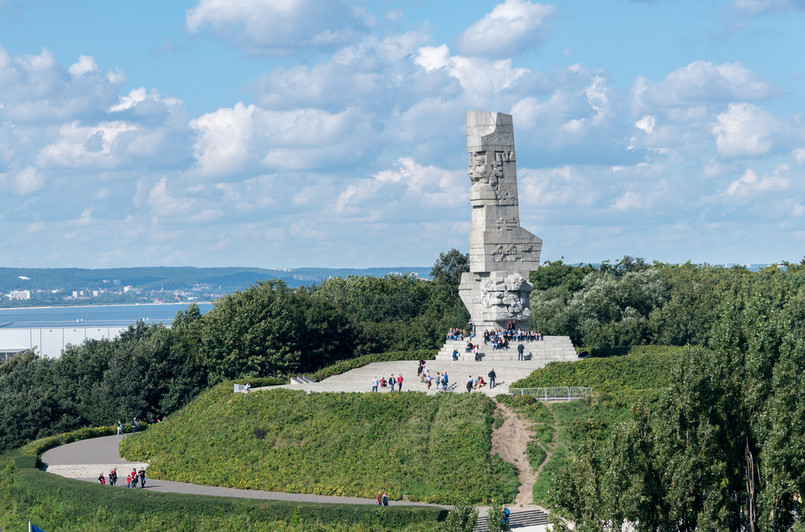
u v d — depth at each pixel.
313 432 80.31
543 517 66.12
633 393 79.62
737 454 51.41
